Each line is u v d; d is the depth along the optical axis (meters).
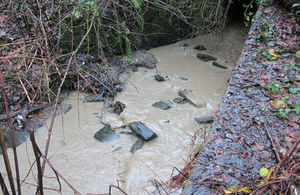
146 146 3.05
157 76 4.25
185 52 5.19
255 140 2.40
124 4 4.34
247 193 1.90
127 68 4.41
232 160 2.18
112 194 2.51
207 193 1.94
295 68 3.45
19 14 3.83
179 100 3.81
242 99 2.93
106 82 3.90
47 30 3.65
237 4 6.47
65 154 2.91
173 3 4.93
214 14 5.29
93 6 3.32
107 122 3.38
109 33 4.42
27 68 3.27
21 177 2.62
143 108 3.63
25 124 3.21
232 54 5.25
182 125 3.38
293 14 4.71
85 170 2.75
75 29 4.02
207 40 5.64
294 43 4.02
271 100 2.92
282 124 2.59
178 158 2.91
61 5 3.72
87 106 3.61
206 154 2.25
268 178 1.91
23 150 2.92
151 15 4.84
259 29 4.35
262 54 3.77
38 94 3.48
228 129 2.52
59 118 3.37
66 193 2.50
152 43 5.16
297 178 1.81
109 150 2.98
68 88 3.84
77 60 4.05
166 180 2.60
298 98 2.95
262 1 5.05
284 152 2.19
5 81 3.38
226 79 4.41
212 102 3.82
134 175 2.70
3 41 3.72
